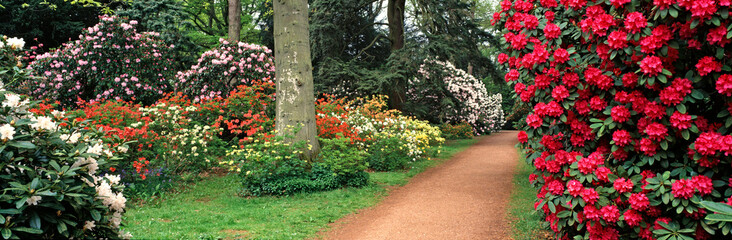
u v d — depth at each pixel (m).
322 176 7.91
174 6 17.42
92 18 21.36
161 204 6.64
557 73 3.74
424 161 12.20
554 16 4.02
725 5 2.81
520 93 4.06
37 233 2.30
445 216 6.20
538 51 3.77
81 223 2.65
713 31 2.97
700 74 3.10
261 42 24.27
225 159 9.70
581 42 3.90
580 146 3.89
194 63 17.33
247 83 12.26
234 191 7.64
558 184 3.82
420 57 15.87
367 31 22.61
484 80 32.47
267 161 7.49
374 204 7.01
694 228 3.17
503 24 4.34
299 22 8.69
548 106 3.74
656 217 3.42
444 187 8.45
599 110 3.65
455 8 18.17
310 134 8.68
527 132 3.98
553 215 4.02
